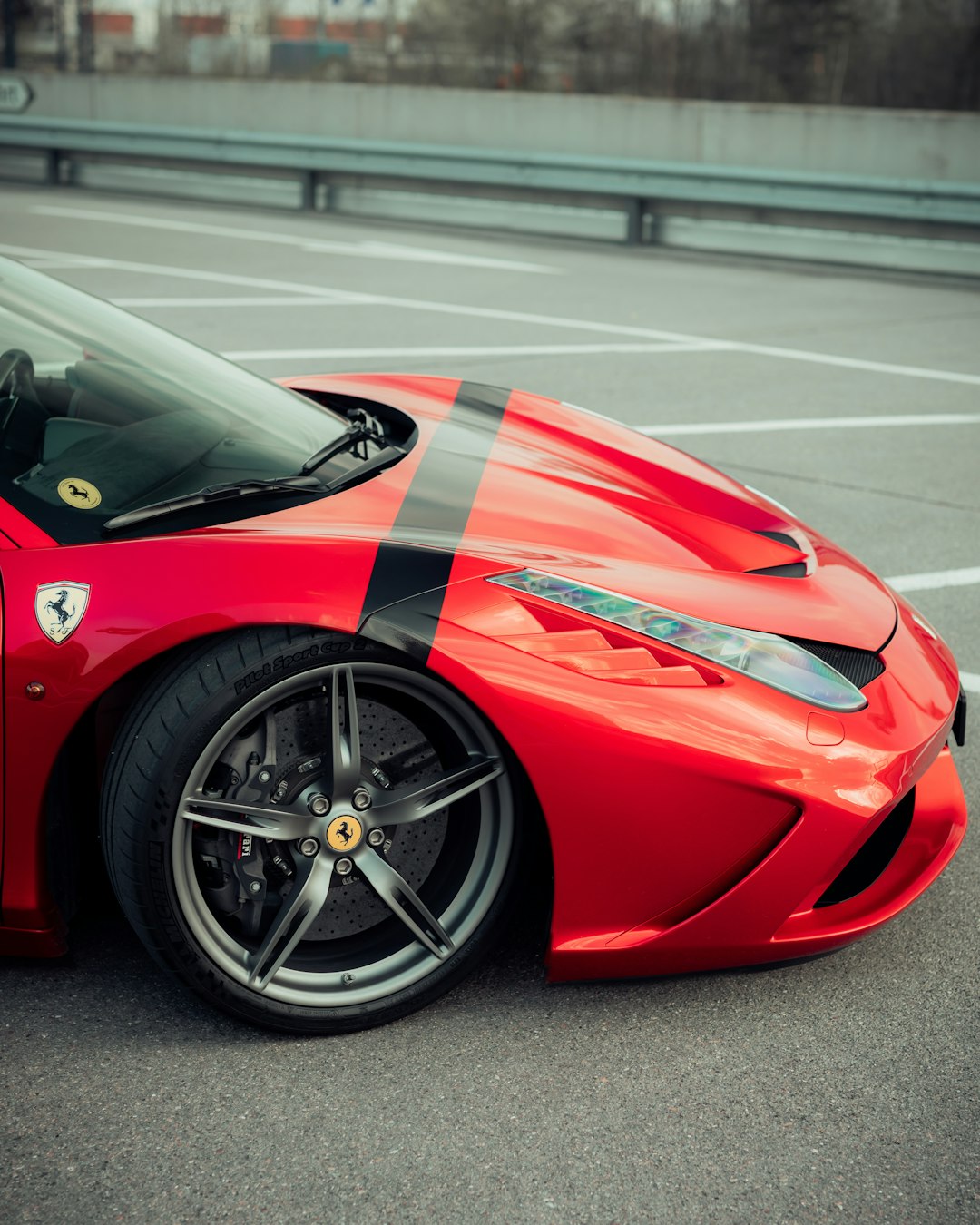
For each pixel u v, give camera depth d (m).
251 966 2.07
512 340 7.82
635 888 2.12
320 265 10.45
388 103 15.70
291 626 1.94
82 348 2.55
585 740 2.00
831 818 2.07
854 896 2.30
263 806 2.03
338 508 2.22
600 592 2.11
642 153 13.95
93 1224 1.75
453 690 2.02
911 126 12.12
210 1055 2.08
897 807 2.47
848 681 2.17
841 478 5.39
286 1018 2.09
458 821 2.18
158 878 1.97
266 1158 1.88
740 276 10.87
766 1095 2.05
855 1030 2.22
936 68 30.34
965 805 2.54
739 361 7.53
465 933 2.15
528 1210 1.81
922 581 4.27
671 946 2.16
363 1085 2.03
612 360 7.39
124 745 1.95
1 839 2.04
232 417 2.52
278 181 14.34
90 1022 2.15
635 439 3.12
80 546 2.01
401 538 2.12
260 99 16.70
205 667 1.92
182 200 14.73
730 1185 1.86
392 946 2.16
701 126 13.45
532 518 2.36
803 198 11.33
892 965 2.41
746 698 2.07
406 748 2.12
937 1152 1.94
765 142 13.10
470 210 13.23
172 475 2.25
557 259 11.41
